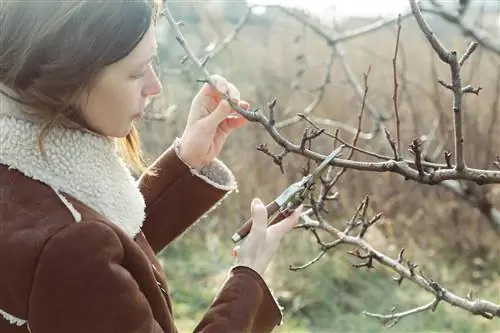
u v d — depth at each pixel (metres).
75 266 0.95
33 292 0.96
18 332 1.01
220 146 1.39
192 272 4.32
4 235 0.98
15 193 1.01
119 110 1.02
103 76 0.99
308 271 4.19
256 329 1.15
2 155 1.03
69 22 0.94
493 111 4.11
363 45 4.86
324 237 4.35
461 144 1.18
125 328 0.98
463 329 3.73
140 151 1.36
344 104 4.62
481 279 4.40
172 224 1.39
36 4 0.95
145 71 1.04
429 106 4.46
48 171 1.02
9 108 1.03
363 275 4.23
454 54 1.13
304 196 1.19
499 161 1.57
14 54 0.97
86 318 0.96
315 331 3.82
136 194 1.15
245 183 4.69
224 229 4.74
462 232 4.64
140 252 1.05
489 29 4.12
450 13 2.18
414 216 4.66
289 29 5.05
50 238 0.96
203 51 4.18
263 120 1.24
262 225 1.15
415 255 4.45
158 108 4.03
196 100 1.38
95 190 1.05
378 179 4.57
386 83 4.72
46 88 0.97
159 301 1.08
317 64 4.92
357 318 3.88
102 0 0.95
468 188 2.40
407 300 4.01
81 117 1.03
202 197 1.39
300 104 4.69
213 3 4.66
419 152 1.20
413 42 4.83
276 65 5.11
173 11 2.99
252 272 1.12
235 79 5.11
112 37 0.96
